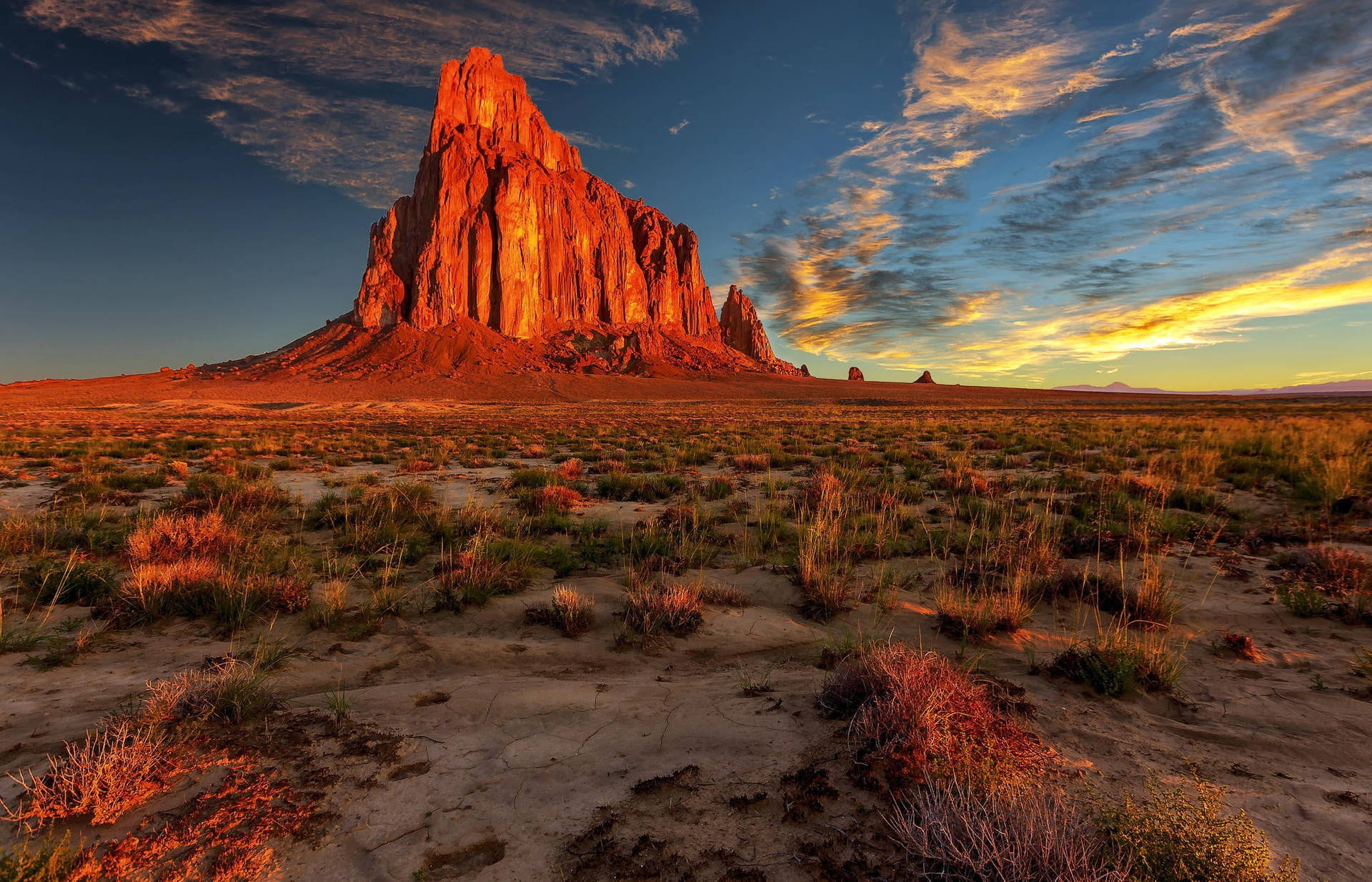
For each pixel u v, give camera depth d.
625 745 3.05
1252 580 5.68
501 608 5.31
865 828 2.38
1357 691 3.51
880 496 9.48
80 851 2.25
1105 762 2.82
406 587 5.88
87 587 5.48
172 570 5.29
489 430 34.44
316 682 3.88
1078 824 2.17
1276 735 3.07
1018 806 2.26
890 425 32.12
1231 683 3.70
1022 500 9.62
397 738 3.13
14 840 2.33
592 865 2.23
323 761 2.90
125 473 13.41
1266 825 2.36
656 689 3.72
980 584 5.35
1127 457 14.84
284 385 129.88
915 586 5.78
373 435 29.44
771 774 2.77
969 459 14.89
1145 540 6.41
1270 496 9.56
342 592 5.18
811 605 5.22
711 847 2.31
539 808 2.58
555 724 3.28
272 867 2.23
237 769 2.81
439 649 4.42
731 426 35.69
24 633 4.55
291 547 7.01
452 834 2.42
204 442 23.28
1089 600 5.30
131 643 4.46
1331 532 7.24
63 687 3.67
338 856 2.29
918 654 3.59
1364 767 2.78
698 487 11.18
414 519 8.77
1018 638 4.53
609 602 5.48
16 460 16.84
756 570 6.42
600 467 14.97
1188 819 2.12
